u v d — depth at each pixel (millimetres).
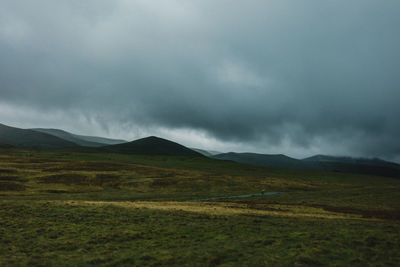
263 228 30203
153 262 19703
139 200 61531
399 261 20562
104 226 30062
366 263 20062
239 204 53188
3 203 42188
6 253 21344
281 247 23203
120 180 96312
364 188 103438
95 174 103438
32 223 30703
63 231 27812
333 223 33875
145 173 115625
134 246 23500
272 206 51500
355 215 44781
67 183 85438
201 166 182875
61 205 41281
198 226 30469
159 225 30812
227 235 27062
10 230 27812
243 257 20844
